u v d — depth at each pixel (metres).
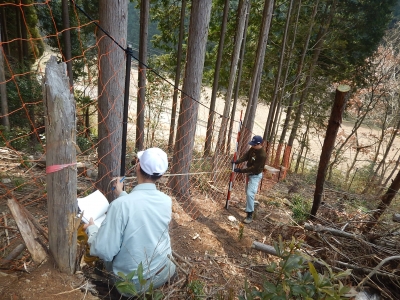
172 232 4.06
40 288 1.85
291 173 11.88
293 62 12.19
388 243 3.64
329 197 6.70
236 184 7.14
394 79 12.80
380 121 14.52
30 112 9.00
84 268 2.44
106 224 1.91
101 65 3.20
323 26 11.76
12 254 2.21
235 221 5.01
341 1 12.23
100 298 2.08
